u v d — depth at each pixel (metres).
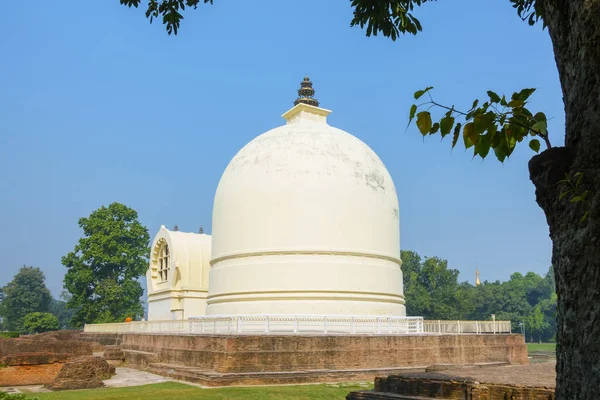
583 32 3.16
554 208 3.38
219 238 30.08
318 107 34.59
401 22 9.60
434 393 10.30
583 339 3.06
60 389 18.30
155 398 15.94
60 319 158.88
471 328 28.80
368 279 28.17
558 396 3.28
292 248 27.47
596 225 3.05
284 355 20.16
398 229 31.52
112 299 57.03
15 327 99.56
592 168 3.10
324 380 20.00
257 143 31.19
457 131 4.03
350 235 28.09
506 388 9.45
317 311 26.78
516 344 27.75
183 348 22.55
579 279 3.13
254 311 27.30
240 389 17.59
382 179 30.75
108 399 15.84
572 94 3.29
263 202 28.36
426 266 77.19
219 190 31.20
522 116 3.88
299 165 28.56
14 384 19.86
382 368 21.73
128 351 27.20
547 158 3.40
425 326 27.31
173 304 38.34
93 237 57.44
